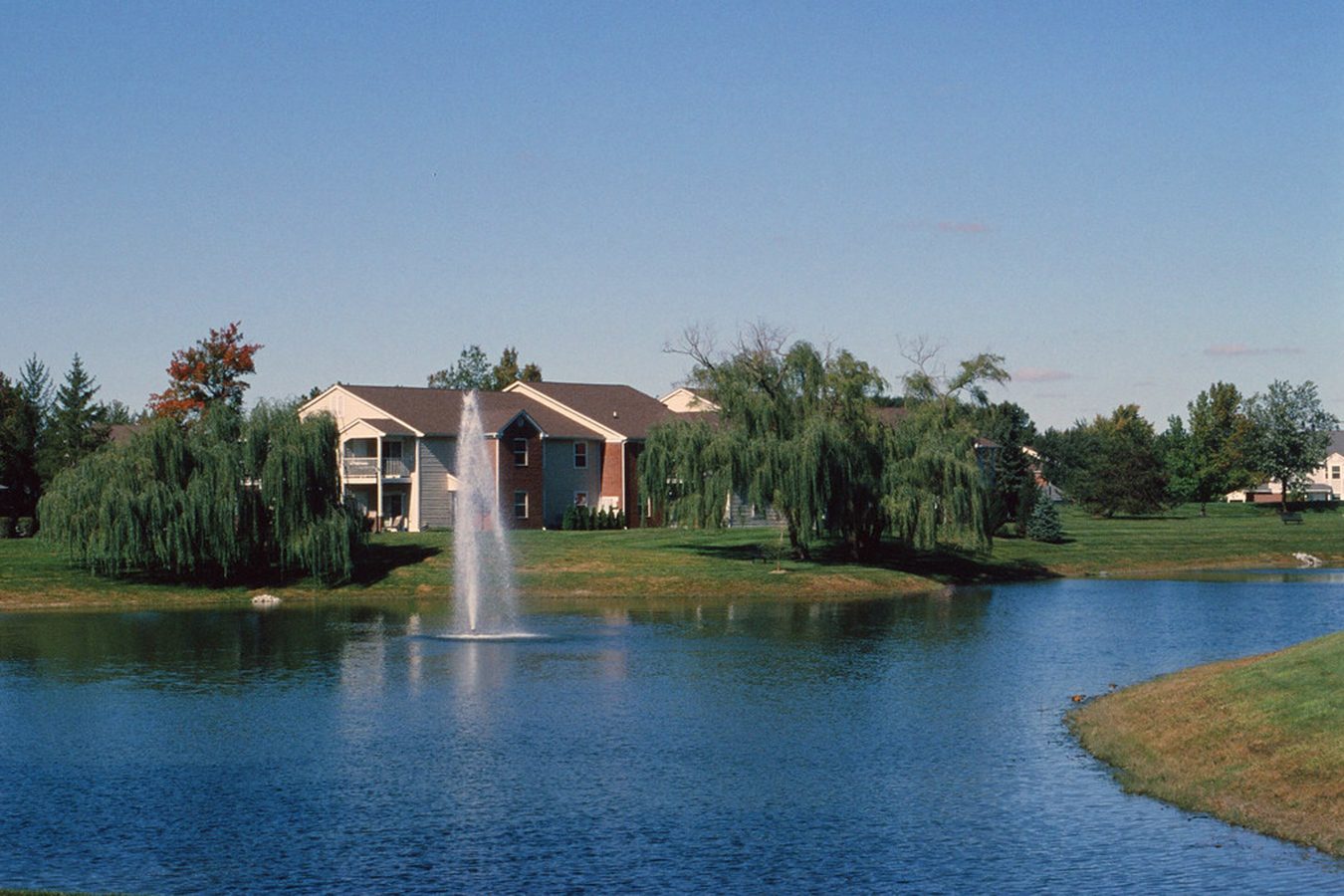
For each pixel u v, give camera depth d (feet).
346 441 321.32
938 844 82.84
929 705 129.59
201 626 198.39
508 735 116.67
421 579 247.09
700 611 217.36
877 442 266.36
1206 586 262.88
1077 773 100.73
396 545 273.13
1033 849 81.25
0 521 295.48
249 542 242.99
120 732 118.93
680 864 79.77
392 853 82.33
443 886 76.18
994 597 240.73
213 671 153.79
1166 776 96.07
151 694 138.51
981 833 84.84
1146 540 339.77
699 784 98.78
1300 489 520.83
